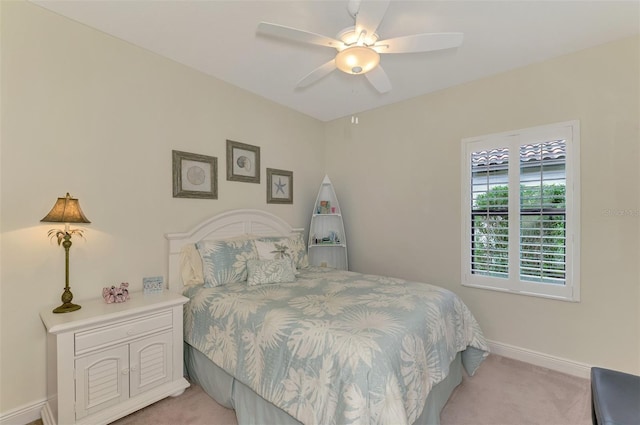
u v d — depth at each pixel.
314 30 2.10
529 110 2.56
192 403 1.98
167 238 2.49
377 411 1.25
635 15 1.92
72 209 1.81
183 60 2.55
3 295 1.75
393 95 3.21
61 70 1.97
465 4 1.81
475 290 2.86
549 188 2.46
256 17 1.97
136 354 1.87
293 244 3.11
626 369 2.17
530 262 2.55
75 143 2.03
